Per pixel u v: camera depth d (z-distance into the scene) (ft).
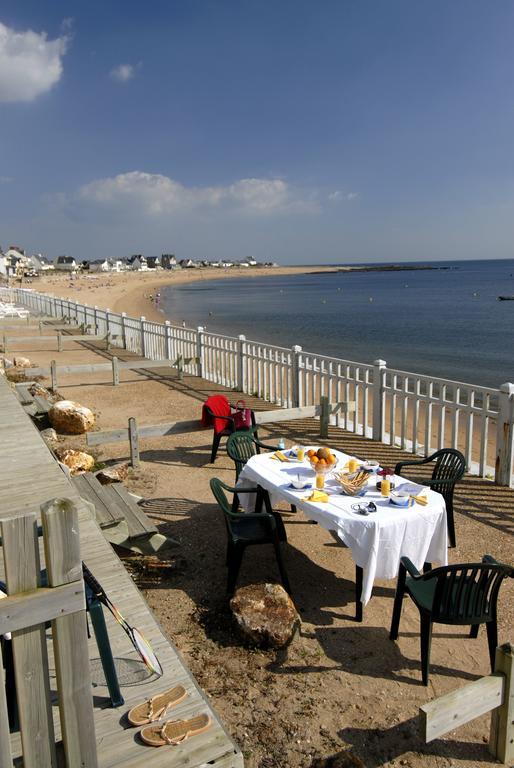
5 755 7.13
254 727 11.94
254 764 11.03
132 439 27.94
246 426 29.07
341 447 31.40
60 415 33.81
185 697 10.94
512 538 20.53
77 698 7.50
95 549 16.20
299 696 12.85
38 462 22.77
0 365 51.39
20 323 90.07
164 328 59.00
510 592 17.10
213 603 16.49
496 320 166.61
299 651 14.43
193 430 30.35
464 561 18.94
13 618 6.77
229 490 19.22
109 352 67.67
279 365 40.83
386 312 204.44
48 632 12.50
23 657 7.06
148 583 17.60
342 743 11.57
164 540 19.15
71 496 19.13
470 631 15.34
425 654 13.21
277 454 21.44
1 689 7.00
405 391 30.12
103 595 9.96
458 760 11.22
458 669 13.87
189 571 18.31
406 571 14.71
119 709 10.64
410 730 11.94
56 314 102.73
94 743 7.74
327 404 32.96
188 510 23.21
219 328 151.74
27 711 7.22
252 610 14.78
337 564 18.97
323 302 271.49
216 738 9.99
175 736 9.89
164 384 49.19
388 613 16.33
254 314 202.28
